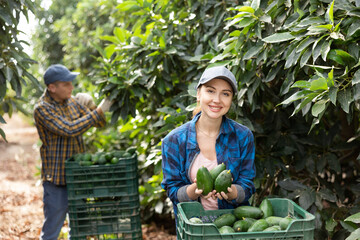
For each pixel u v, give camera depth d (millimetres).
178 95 3668
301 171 3623
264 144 3330
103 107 3621
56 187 3486
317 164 3275
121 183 3389
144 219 4594
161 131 3307
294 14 2490
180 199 2156
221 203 2240
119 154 3500
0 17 2916
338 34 2135
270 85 3291
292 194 2953
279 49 2627
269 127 3328
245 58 2672
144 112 4195
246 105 3221
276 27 2684
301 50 2221
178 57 3721
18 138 13141
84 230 3412
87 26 7781
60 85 3492
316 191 2982
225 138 2217
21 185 6688
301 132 3279
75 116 3695
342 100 2123
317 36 2262
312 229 1678
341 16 2338
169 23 3830
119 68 3842
